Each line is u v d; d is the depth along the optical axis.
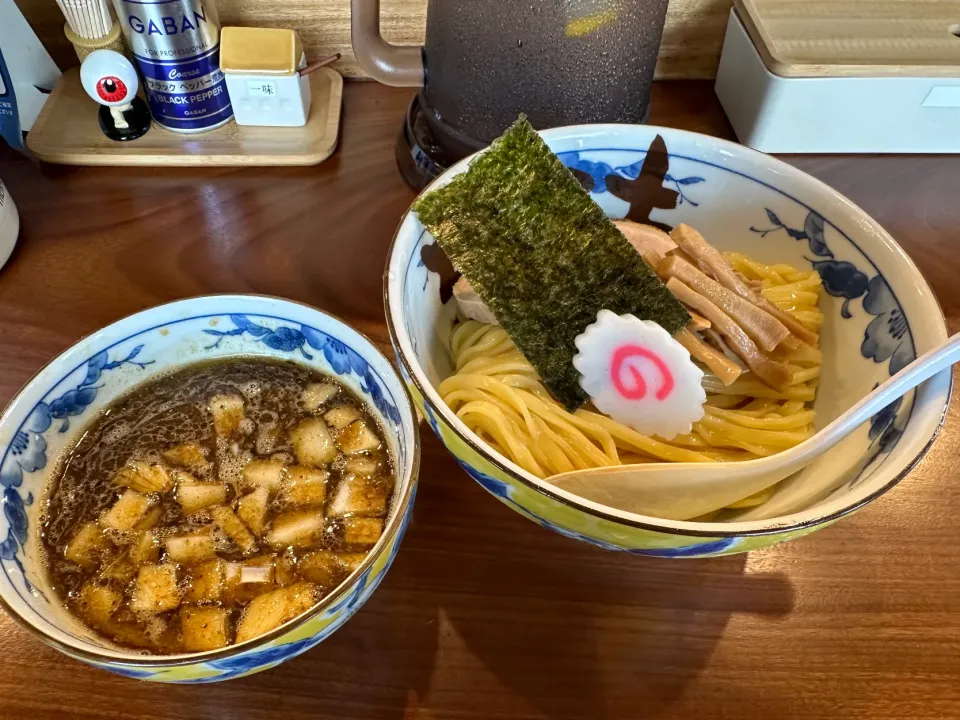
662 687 0.32
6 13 0.52
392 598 0.34
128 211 0.49
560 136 0.39
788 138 0.53
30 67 0.55
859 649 0.33
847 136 0.53
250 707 0.31
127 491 0.33
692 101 0.59
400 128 0.54
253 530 0.32
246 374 0.37
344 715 0.31
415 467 0.29
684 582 0.35
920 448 0.28
